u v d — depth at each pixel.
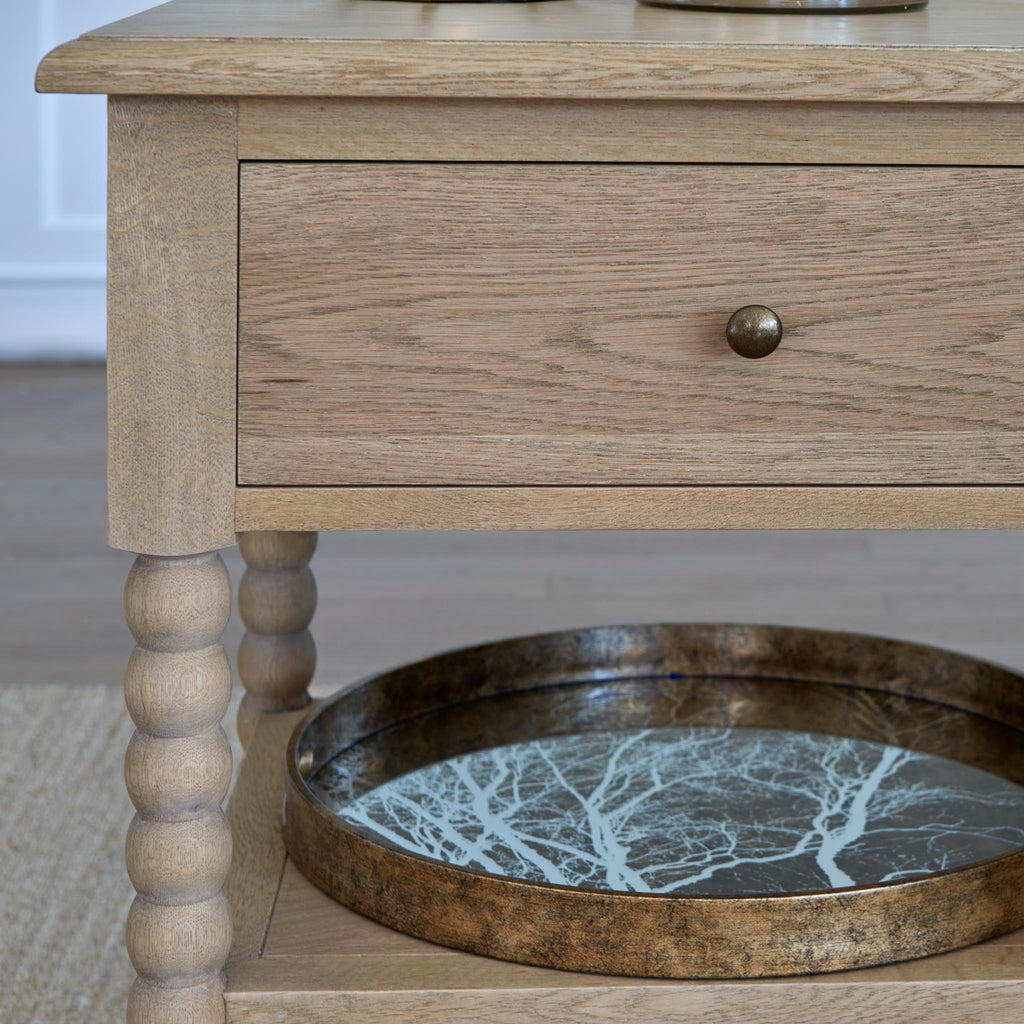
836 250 0.69
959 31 0.74
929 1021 0.76
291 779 0.90
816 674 1.15
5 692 1.70
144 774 0.73
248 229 0.67
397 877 0.81
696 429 0.71
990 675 1.08
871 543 2.38
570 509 0.71
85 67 0.64
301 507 0.70
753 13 0.85
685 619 2.00
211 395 0.69
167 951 0.75
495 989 0.76
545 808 0.94
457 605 2.07
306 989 0.76
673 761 1.01
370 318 0.68
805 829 0.91
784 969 0.76
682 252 0.69
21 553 2.22
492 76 0.64
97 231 3.27
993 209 0.69
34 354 3.35
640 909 0.75
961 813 0.93
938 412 0.71
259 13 0.80
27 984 1.12
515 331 0.69
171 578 0.71
